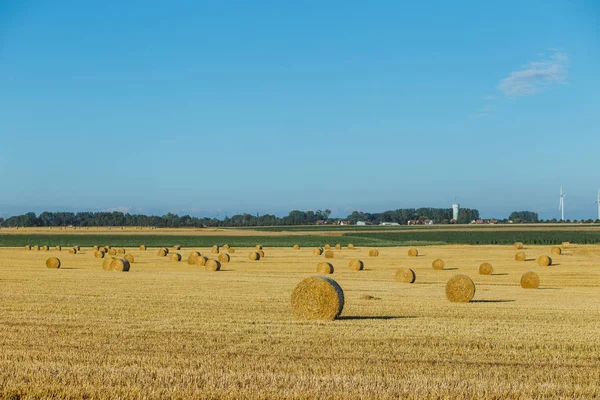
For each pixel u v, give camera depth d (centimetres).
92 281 3688
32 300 2623
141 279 3875
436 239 11338
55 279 3822
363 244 9850
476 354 1534
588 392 1198
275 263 5766
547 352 1566
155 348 1580
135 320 2044
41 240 11762
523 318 2178
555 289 3616
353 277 4388
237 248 8719
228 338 1720
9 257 6675
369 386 1212
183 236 13550
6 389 1190
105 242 11006
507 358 1494
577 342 1689
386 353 1535
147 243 10612
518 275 4666
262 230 17900
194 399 1146
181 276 4203
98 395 1164
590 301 2856
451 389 1196
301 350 1562
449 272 4919
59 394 1171
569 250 7475
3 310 2288
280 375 1284
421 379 1270
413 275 3934
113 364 1395
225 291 3102
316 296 2133
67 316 2128
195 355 1497
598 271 4925
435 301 2786
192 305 2481
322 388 1202
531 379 1291
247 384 1225
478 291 3462
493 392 1187
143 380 1251
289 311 2322
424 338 1734
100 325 1933
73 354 1493
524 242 10131
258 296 2852
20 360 1430
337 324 1995
